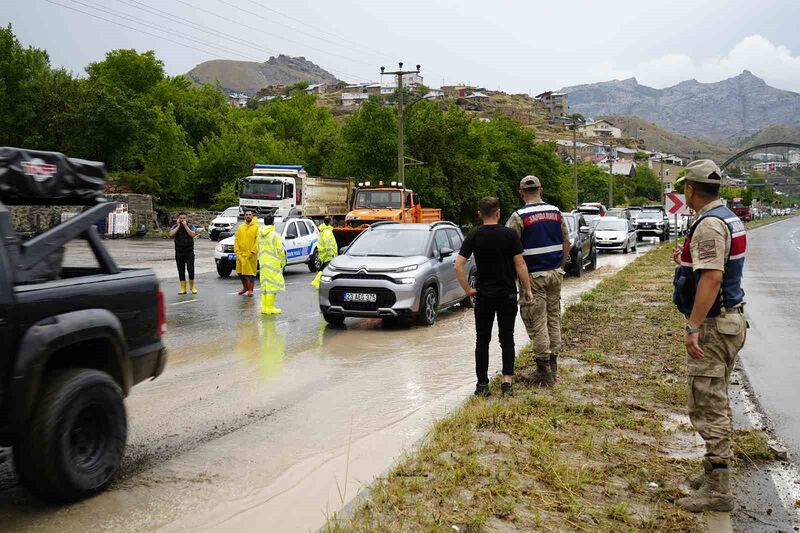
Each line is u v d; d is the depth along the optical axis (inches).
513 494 168.2
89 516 160.6
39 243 167.8
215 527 154.6
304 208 1328.7
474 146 2026.3
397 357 349.7
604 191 4291.3
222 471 189.9
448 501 162.7
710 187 170.2
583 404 250.8
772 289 690.2
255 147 2434.8
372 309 430.6
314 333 422.0
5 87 1838.1
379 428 228.8
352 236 1037.8
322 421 237.6
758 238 1920.5
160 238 1625.2
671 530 153.5
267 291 502.6
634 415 242.8
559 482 175.2
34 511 163.0
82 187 188.5
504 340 268.7
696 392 170.7
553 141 2618.1
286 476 185.6
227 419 240.5
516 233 265.9
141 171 2153.1
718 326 167.3
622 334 403.9
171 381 296.2
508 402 253.3
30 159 170.7
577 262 802.8
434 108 1924.2
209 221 1963.6
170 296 609.3
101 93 1894.7
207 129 2861.7
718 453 167.5
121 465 194.9
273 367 325.4
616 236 1254.9
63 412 159.9
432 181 1828.2
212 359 343.0
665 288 649.6
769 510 168.7
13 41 1908.2
